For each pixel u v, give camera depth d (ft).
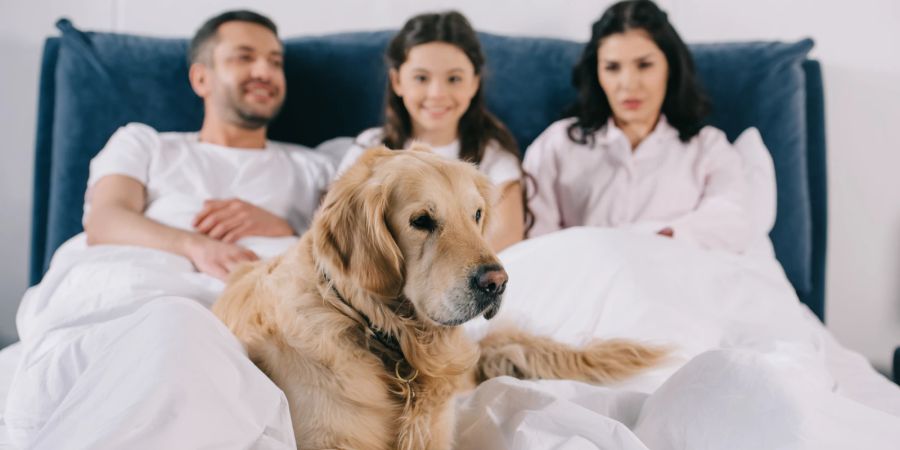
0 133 8.96
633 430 3.63
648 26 6.81
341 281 3.72
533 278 5.37
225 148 7.32
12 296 9.12
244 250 6.02
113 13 9.00
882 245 8.44
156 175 7.03
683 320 4.89
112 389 2.79
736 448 3.08
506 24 8.89
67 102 7.99
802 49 7.80
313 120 8.37
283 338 3.66
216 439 2.69
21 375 4.02
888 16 8.18
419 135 7.25
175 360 2.81
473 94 7.05
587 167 7.33
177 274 5.55
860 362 5.68
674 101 7.21
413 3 8.88
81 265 5.48
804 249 7.72
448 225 3.62
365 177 3.81
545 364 4.71
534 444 3.25
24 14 8.87
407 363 3.84
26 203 9.04
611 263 5.18
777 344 4.76
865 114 8.36
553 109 8.14
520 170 7.09
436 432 3.76
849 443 2.96
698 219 6.49
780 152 7.77
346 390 3.54
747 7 8.52
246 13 7.52
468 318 3.48
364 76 8.26
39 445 2.65
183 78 8.11
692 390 3.39
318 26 9.06
